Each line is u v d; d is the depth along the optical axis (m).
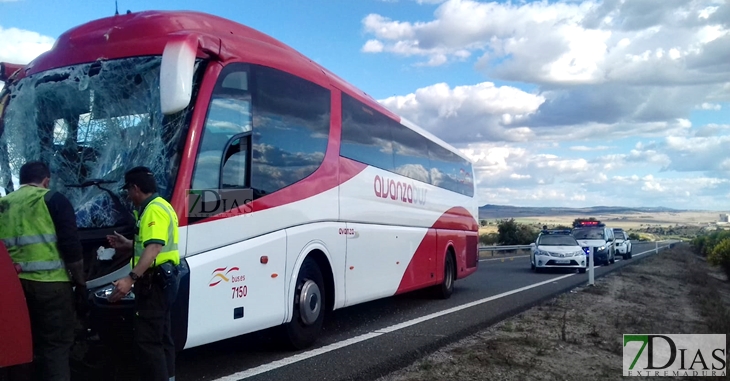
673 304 14.41
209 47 6.15
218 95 6.29
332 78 9.12
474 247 17.38
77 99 6.18
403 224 11.76
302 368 6.98
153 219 5.00
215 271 6.09
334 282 8.69
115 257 5.43
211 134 6.14
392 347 8.22
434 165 14.01
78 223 5.64
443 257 14.15
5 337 4.26
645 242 84.81
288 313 7.41
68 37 6.69
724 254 24.56
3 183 6.27
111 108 6.04
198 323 5.88
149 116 5.88
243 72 6.77
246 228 6.63
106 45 6.37
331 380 6.46
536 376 6.89
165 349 5.22
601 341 9.09
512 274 22.56
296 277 7.59
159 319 5.09
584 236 30.66
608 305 13.18
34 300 4.78
